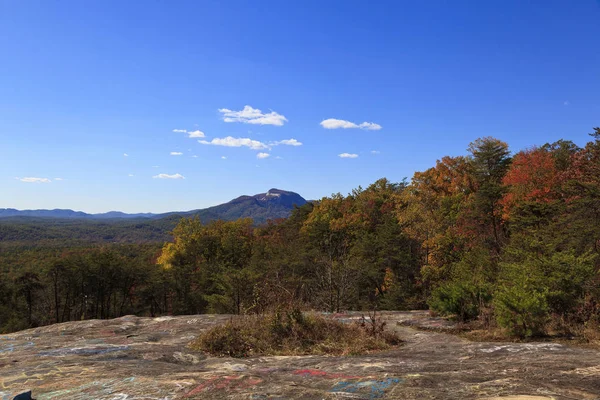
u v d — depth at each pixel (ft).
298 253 134.00
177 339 29.22
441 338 27.37
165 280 173.88
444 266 104.42
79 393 13.58
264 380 13.64
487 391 11.30
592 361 14.80
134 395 12.55
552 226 53.21
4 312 177.58
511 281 31.22
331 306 84.58
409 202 140.26
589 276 26.37
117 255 203.41
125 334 32.89
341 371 15.67
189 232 199.11
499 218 100.73
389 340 26.94
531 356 16.93
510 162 132.67
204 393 12.31
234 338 24.76
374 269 121.60
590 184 51.93
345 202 219.61
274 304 29.91
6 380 16.43
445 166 145.69
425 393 11.47
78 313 190.90
